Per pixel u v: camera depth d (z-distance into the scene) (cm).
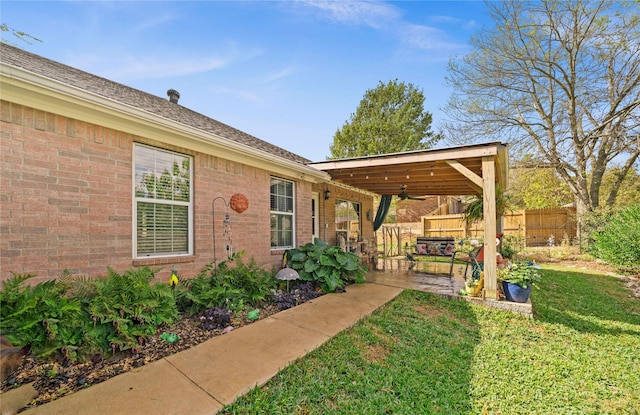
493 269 542
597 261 1106
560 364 352
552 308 575
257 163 619
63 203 353
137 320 341
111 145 400
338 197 1049
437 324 459
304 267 630
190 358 318
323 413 245
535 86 1396
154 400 244
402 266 995
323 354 337
